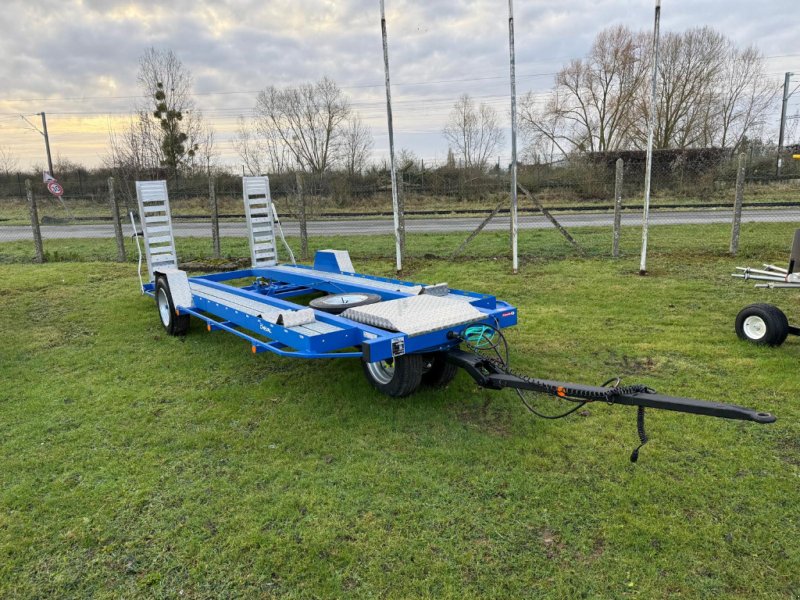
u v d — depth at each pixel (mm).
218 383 5125
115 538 2975
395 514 3104
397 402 4535
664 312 6887
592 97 33625
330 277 6883
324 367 5422
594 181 24969
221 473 3576
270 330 4574
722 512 3027
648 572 2629
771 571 2617
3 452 3906
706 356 5312
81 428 4242
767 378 4707
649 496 3182
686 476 3357
